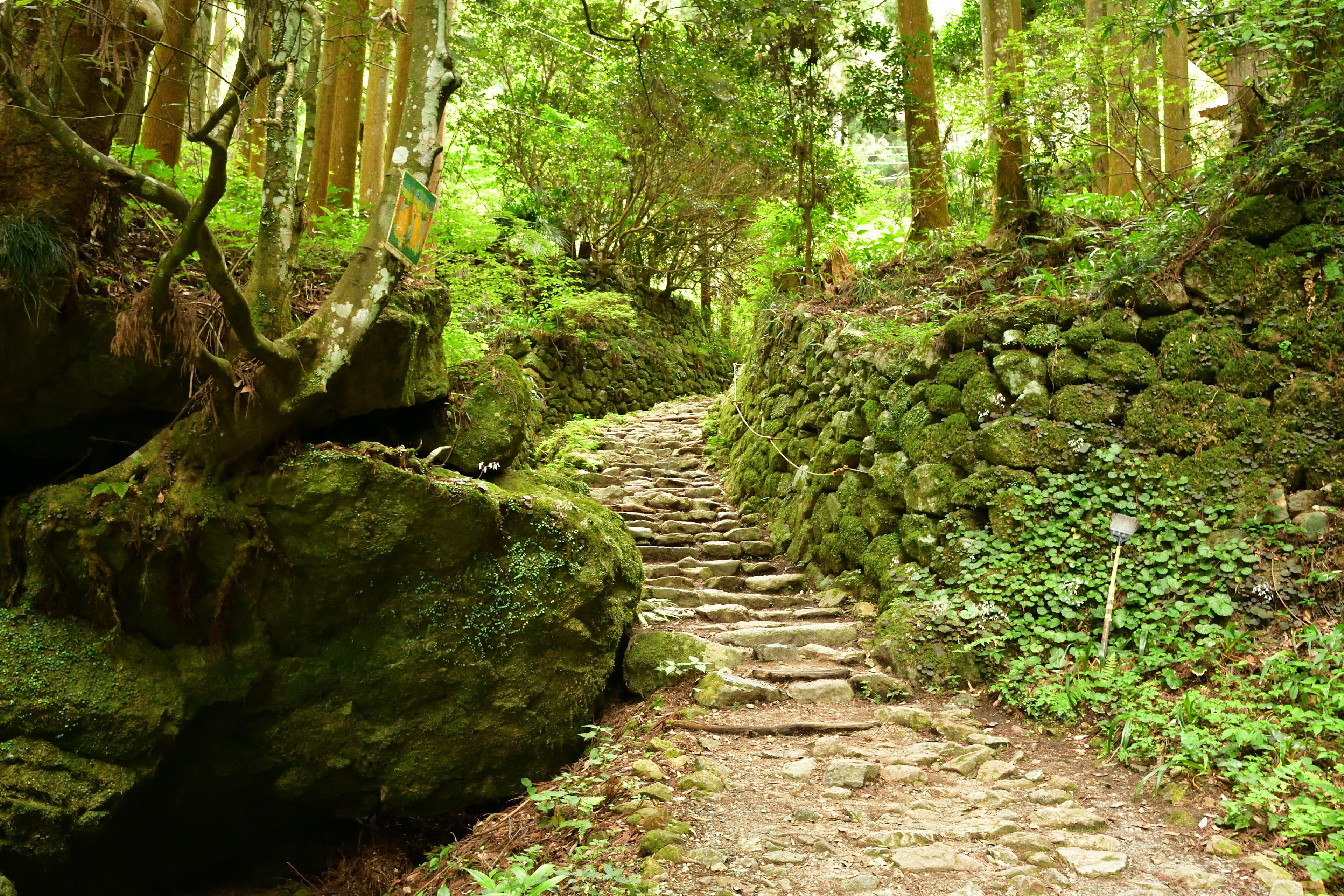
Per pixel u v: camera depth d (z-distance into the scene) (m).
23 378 3.36
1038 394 4.93
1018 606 4.61
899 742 3.92
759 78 8.91
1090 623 4.45
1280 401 4.43
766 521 6.96
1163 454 4.62
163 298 3.08
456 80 3.66
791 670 4.62
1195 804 3.26
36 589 3.30
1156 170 7.45
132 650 3.39
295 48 3.46
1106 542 4.56
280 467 3.47
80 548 3.29
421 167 3.56
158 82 3.78
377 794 3.96
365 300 3.52
